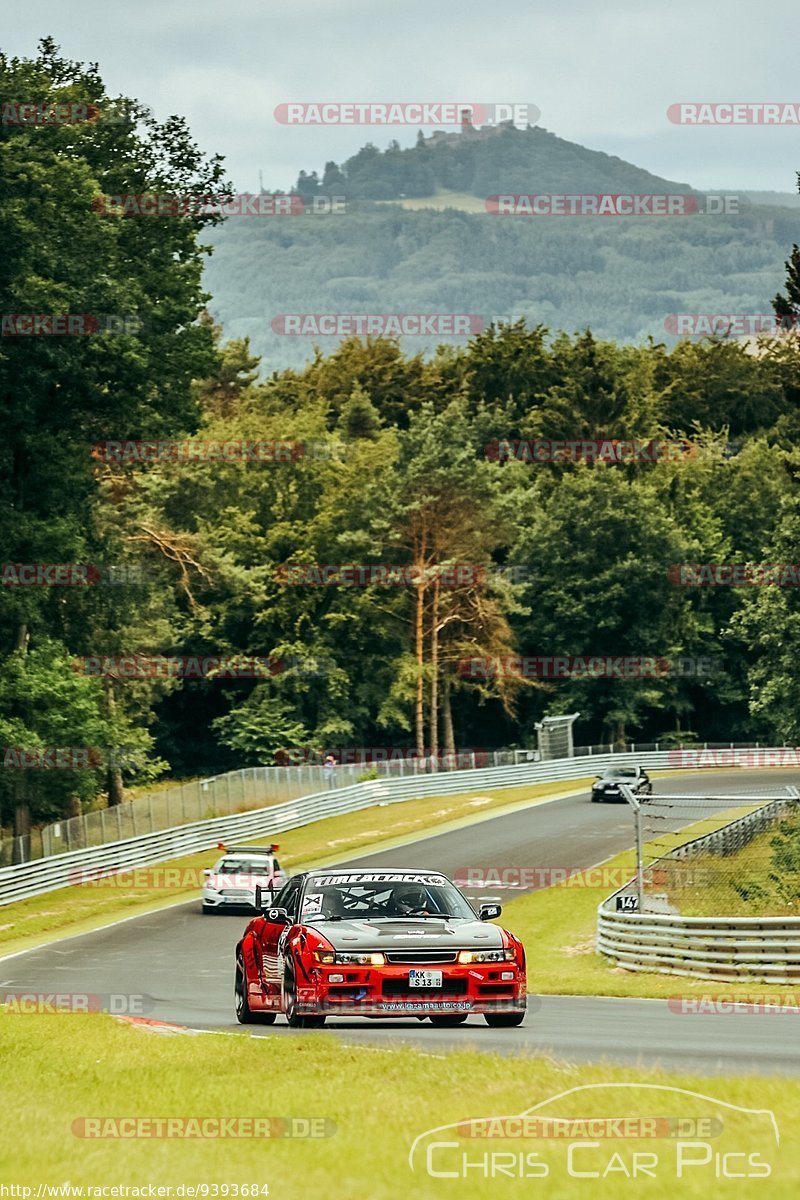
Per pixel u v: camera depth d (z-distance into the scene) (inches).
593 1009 2038.6
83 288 4490.7
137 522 7455.7
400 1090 1088.8
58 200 4566.9
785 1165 766.5
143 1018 1937.7
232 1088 1173.7
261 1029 1744.6
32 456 4985.2
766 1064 1279.5
